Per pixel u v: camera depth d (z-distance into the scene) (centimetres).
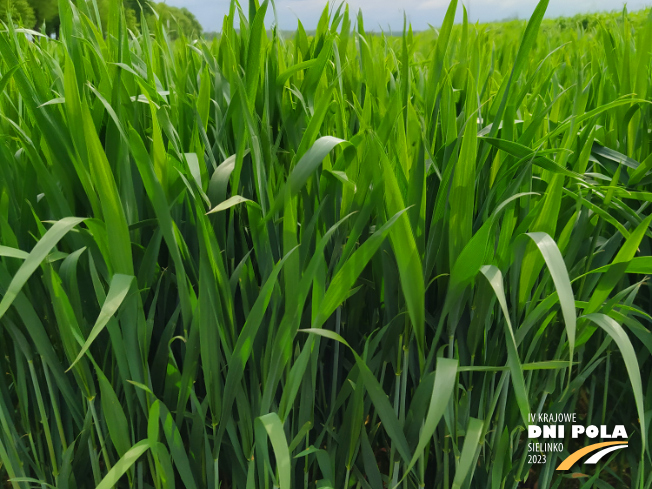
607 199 87
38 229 83
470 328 85
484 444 101
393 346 89
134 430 93
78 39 90
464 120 98
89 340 61
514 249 78
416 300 74
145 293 85
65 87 70
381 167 73
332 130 108
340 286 71
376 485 96
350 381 86
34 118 78
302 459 97
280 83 104
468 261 72
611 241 96
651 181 103
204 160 93
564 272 65
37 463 100
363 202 80
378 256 87
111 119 81
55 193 79
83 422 93
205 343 78
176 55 154
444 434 91
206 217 78
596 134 118
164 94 106
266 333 87
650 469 116
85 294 87
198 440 89
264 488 86
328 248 90
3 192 83
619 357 120
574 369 109
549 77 118
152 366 89
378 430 113
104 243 74
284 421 83
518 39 232
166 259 97
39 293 89
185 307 78
